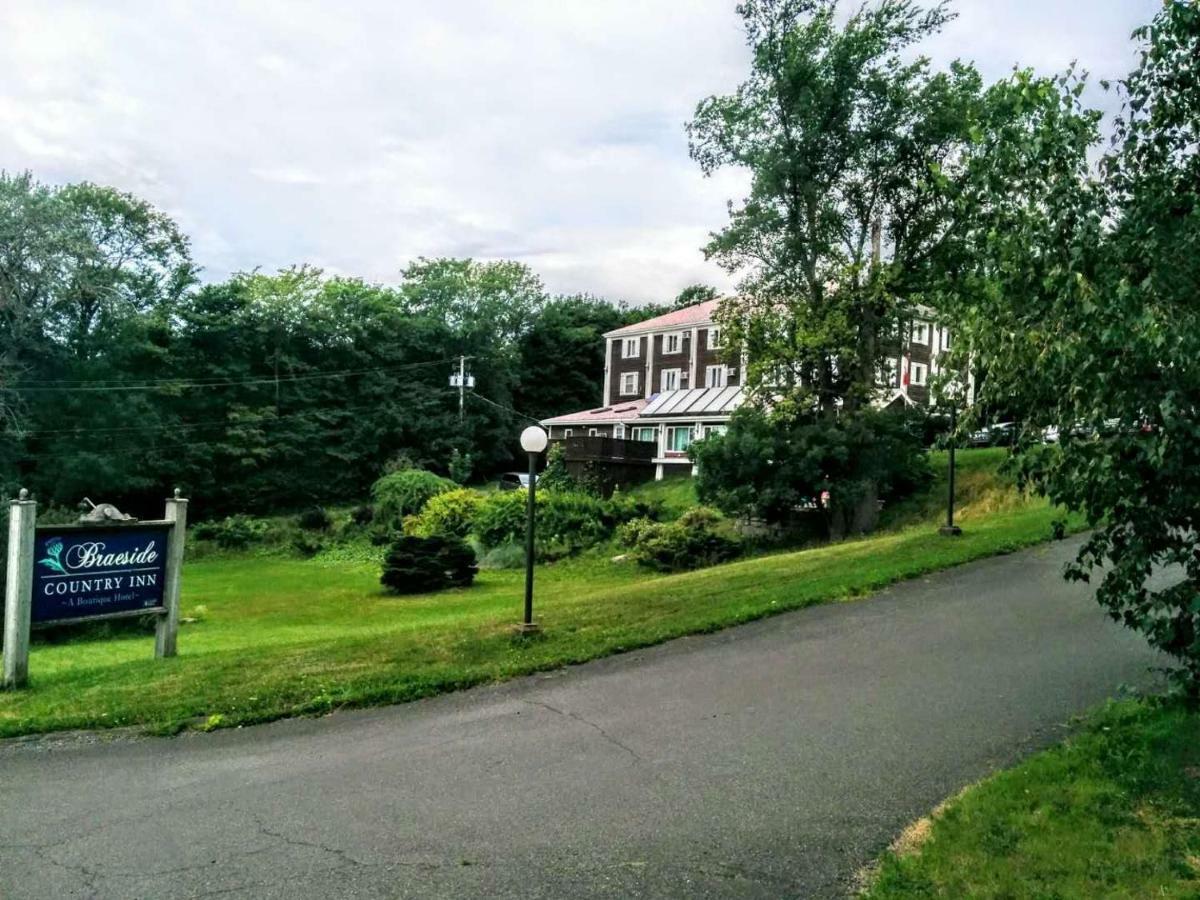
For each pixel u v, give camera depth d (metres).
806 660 8.59
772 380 26.59
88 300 43.53
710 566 24.00
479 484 60.09
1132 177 5.30
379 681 8.16
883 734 6.41
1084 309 4.62
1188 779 4.88
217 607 22.45
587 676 8.34
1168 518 5.16
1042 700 7.04
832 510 25.53
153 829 5.07
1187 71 5.13
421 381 61.03
